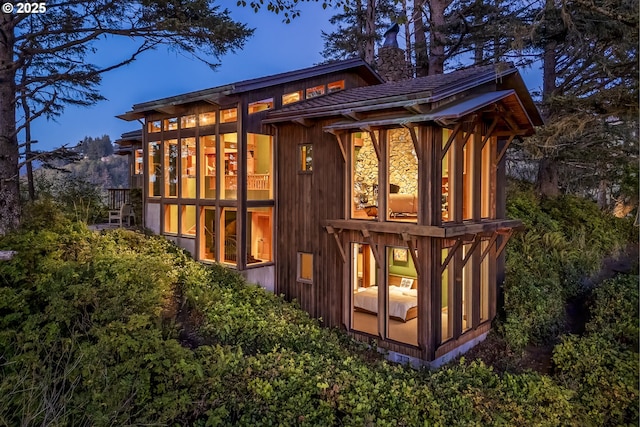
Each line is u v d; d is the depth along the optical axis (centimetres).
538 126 1100
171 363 582
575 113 1035
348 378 679
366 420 604
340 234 980
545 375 791
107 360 561
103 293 691
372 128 866
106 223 1499
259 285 1100
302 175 1080
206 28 1057
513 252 1288
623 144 1195
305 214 1072
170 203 1273
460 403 675
